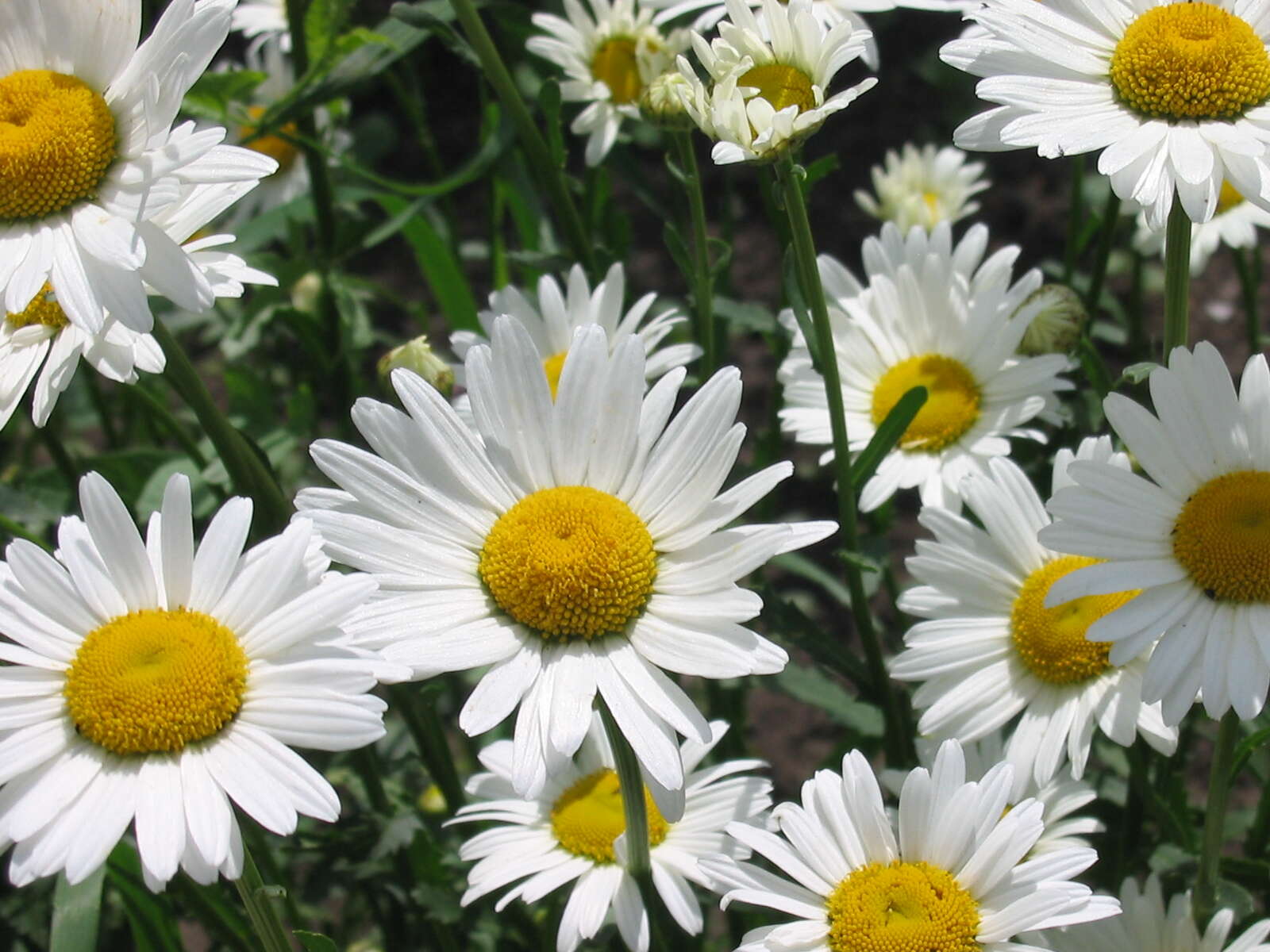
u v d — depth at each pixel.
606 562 0.49
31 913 0.63
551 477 0.50
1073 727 0.53
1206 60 0.50
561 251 0.71
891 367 0.59
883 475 0.58
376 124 0.94
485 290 0.95
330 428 0.81
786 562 0.65
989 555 0.55
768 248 0.97
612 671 0.49
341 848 0.59
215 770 0.47
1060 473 0.54
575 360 0.50
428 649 0.48
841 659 0.57
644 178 0.68
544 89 0.61
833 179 1.02
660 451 0.50
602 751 0.55
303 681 0.47
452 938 0.60
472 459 0.50
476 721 0.48
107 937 0.62
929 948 0.49
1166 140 0.50
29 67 0.51
